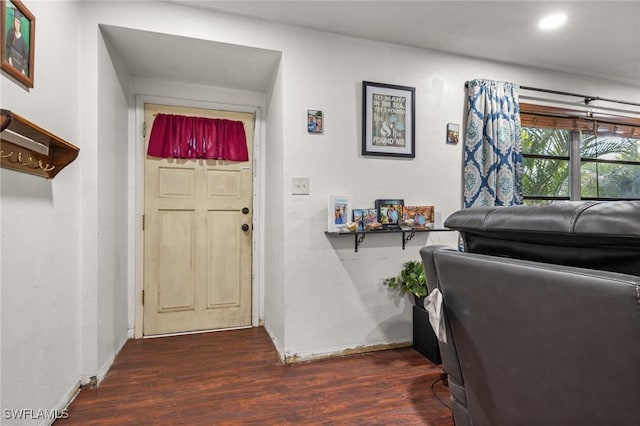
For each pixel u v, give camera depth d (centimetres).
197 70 261
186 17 211
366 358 236
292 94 232
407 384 198
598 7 210
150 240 275
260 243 304
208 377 205
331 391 189
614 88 333
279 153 242
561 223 81
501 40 253
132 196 270
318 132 238
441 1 206
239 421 161
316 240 238
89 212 192
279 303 244
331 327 240
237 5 210
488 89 272
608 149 346
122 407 172
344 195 244
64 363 170
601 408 72
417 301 252
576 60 288
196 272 287
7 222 125
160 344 258
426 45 261
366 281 249
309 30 237
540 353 85
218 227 293
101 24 196
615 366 68
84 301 191
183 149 282
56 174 162
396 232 246
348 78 246
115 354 232
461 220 120
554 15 221
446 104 273
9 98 126
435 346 227
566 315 75
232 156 295
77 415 165
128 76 265
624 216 69
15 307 130
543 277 79
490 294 98
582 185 335
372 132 250
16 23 129
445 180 272
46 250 154
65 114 173
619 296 64
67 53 175
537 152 321
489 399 109
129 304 270
